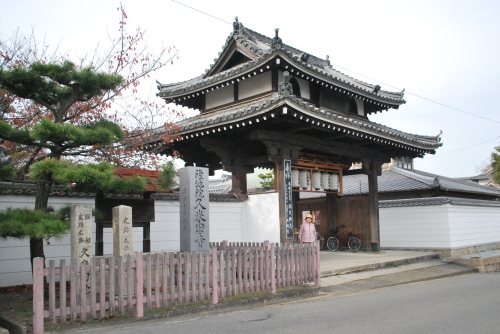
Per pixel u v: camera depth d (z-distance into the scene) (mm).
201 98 17922
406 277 13523
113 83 9469
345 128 14672
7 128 8234
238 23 17172
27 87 8891
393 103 19875
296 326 6980
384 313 7945
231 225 15414
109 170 8258
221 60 17312
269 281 9805
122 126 12930
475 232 21078
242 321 7453
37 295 6609
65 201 11539
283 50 14164
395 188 24984
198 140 15836
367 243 19188
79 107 12273
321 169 17656
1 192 10328
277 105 12289
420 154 19859
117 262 7641
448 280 13461
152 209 11414
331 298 9961
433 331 6523
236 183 15953
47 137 8086
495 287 11562
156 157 13312
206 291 8664
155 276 7969
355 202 19844
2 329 6816
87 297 8016
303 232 14859
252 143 16625
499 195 31109
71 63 9117
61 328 6863
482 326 6832
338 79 16562
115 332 6695
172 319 7695
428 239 19281
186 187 10992
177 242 14094
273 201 14859
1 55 12266
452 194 25797
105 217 10508
